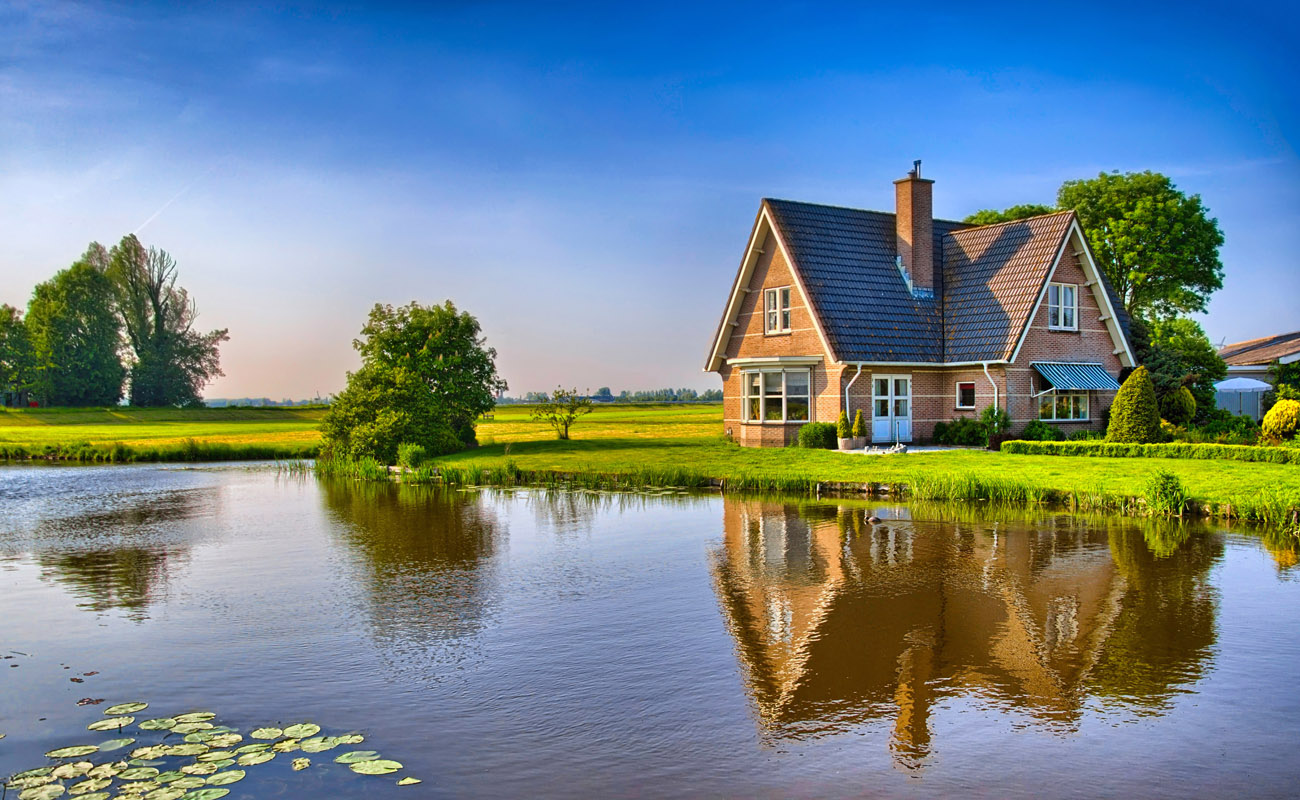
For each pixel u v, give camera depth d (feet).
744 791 25.13
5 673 35.17
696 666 35.24
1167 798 24.57
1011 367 110.73
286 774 25.98
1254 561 51.03
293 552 59.62
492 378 161.48
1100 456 95.20
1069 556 53.31
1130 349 120.88
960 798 24.67
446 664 35.73
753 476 87.92
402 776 25.99
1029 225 119.34
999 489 74.59
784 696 32.07
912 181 123.03
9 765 26.78
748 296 126.52
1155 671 33.91
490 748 27.94
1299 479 73.10
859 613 42.22
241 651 37.68
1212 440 105.70
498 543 61.77
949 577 48.83
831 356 110.52
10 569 55.16
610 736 28.81
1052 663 34.99
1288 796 24.57
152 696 32.50
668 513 74.49
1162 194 159.33
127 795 24.45
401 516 76.28
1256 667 34.09
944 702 31.35
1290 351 162.20
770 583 48.39
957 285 122.83
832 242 121.19
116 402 338.54
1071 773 26.04
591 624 41.06
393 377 135.44
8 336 334.85
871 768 26.50
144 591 48.67
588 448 133.90
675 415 309.22
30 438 215.10
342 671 35.01
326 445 137.59
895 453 102.06
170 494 98.07
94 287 332.60
